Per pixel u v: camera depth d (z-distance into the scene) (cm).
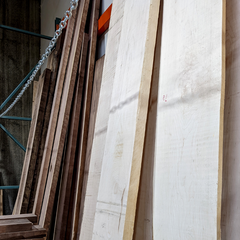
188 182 67
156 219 76
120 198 84
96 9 199
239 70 72
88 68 179
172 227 69
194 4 77
